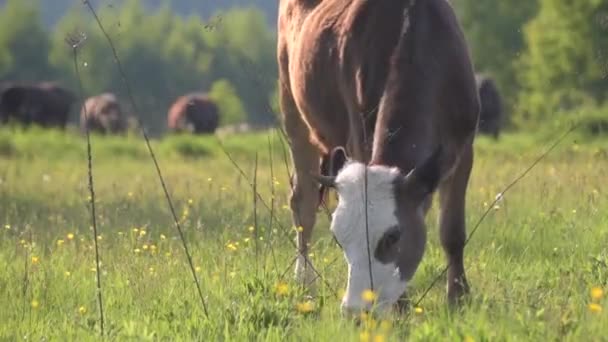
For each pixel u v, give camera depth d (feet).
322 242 48.70
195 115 217.77
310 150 49.01
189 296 36.17
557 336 28.45
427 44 38.58
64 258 44.70
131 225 53.01
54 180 93.76
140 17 493.36
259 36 458.09
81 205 66.33
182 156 136.77
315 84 44.11
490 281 38.14
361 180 33.35
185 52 468.34
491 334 28.71
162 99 463.42
